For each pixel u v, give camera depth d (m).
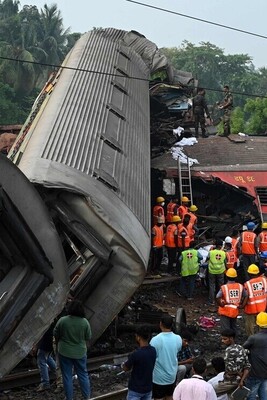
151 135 28.19
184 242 19.89
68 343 10.22
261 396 10.75
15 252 8.17
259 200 24.38
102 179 12.79
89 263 11.79
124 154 15.57
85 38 25.53
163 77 30.12
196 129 31.56
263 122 53.16
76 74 19.78
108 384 11.86
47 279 8.43
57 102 16.70
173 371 9.69
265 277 15.70
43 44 66.81
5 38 64.94
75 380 12.05
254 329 14.73
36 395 11.05
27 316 8.69
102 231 11.77
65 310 11.57
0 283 8.24
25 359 12.09
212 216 24.12
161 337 9.72
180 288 19.33
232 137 30.97
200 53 107.12
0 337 7.93
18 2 72.19
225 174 25.16
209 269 18.77
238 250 19.89
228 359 9.79
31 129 15.77
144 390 9.14
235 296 14.52
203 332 16.28
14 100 60.62
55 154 12.67
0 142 25.97
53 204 11.58
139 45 29.73
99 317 12.10
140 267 11.95
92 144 14.38
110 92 19.58
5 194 7.82
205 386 7.73
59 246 8.76
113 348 13.55
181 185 23.86
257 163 26.42
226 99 31.77
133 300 17.67
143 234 12.89
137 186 14.68
